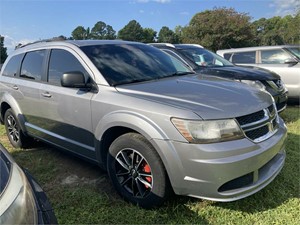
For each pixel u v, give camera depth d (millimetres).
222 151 2545
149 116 2803
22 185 1831
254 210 2982
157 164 2801
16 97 4715
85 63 3590
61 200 3334
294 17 34250
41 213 1778
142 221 2891
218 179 2551
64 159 4453
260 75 5910
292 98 7867
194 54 7117
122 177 3211
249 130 2752
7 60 5258
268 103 3201
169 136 2672
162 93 3045
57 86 3871
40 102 4141
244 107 2830
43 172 4047
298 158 4145
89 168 4109
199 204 3082
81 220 2969
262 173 2910
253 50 8711
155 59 4117
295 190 3332
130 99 3021
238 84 3625
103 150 3359
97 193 3420
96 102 3266
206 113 2645
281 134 3137
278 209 2988
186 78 3727
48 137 4188
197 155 2562
